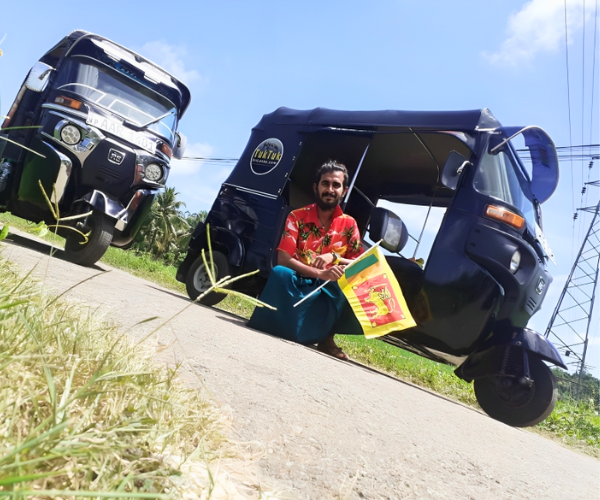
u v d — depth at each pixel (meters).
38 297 1.62
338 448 1.92
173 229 53.72
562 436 6.38
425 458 2.14
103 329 1.66
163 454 1.08
